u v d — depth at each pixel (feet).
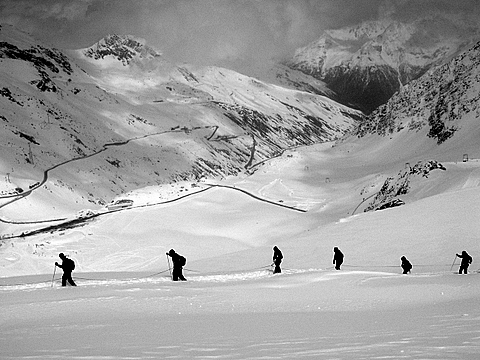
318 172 598.75
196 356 35.96
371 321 55.62
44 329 55.36
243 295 84.79
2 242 320.50
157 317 65.41
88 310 72.84
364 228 185.57
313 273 113.39
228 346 40.52
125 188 609.01
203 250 312.91
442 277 98.99
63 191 520.83
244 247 323.37
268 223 377.91
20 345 43.75
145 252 300.20
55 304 77.87
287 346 39.60
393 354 33.99
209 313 69.15
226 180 526.16
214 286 98.17
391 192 346.74
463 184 281.13
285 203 440.86
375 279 98.73
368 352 35.19
